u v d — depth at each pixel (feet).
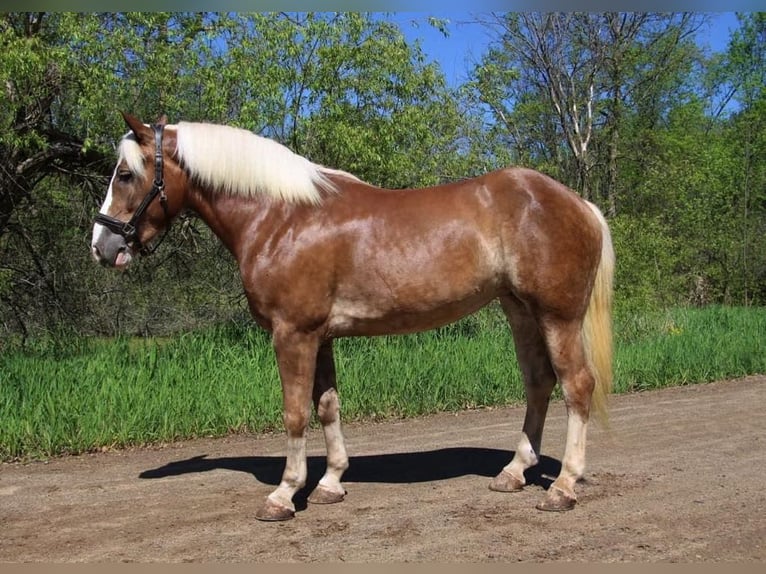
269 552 11.64
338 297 13.55
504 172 14.06
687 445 18.99
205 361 25.03
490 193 13.79
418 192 14.08
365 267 13.39
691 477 15.78
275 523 13.09
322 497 14.28
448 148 38.40
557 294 13.56
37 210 36.68
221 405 21.67
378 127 33.06
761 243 70.59
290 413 13.38
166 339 33.60
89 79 28.89
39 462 18.04
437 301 13.57
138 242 14.02
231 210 13.87
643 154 74.49
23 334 35.06
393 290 13.41
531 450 15.06
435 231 13.50
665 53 74.18
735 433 20.38
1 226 33.45
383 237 13.44
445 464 17.40
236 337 30.48
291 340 13.33
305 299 13.23
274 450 19.15
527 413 15.19
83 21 28.48
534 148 76.69
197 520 13.32
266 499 13.88
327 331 13.66
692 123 84.33
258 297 13.48
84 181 36.24
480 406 25.46
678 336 36.88
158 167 13.75
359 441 20.26
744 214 72.23
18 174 32.45
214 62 30.63
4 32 27.12
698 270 66.95
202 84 31.09
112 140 31.01
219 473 16.78
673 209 63.36
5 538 12.47
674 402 26.00
